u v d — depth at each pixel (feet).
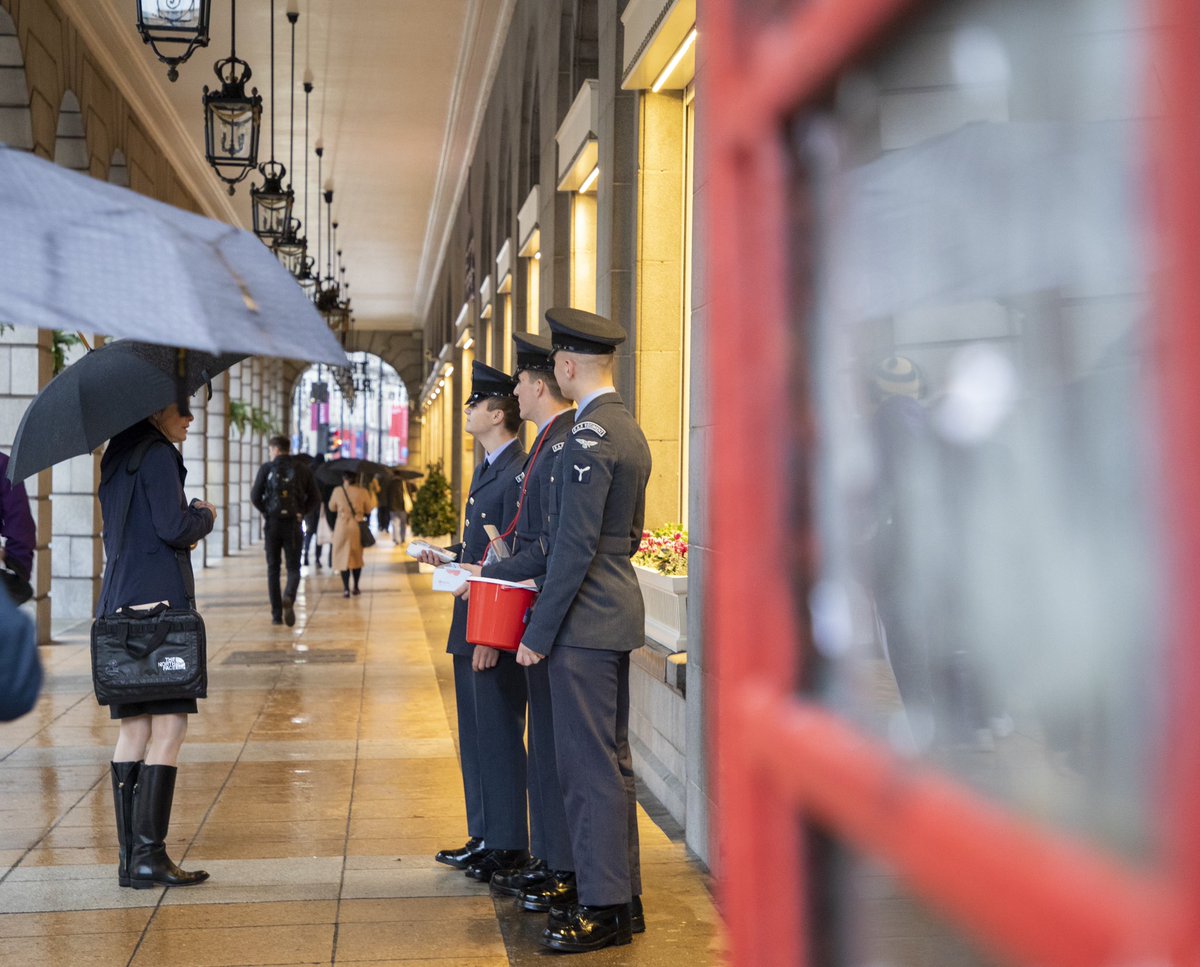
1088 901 1.65
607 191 25.44
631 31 23.75
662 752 20.68
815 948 2.32
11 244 8.18
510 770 15.70
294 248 45.62
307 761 22.72
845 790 2.19
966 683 1.93
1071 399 1.72
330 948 13.32
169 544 15.19
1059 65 1.73
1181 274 1.53
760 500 2.58
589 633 13.10
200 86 57.26
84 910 14.53
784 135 2.45
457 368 74.28
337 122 64.64
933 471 2.02
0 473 15.64
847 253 2.24
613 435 13.29
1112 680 1.66
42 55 38.91
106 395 14.42
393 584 63.21
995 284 1.85
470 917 14.37
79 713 27.45
